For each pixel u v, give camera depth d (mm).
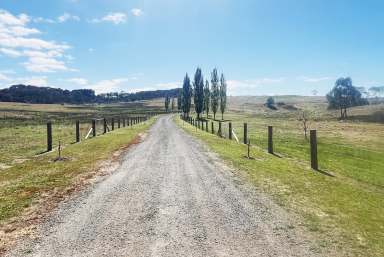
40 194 11461
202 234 8164
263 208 10203
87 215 9438
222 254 7098
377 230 8648
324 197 11688
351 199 11742
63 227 8539
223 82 114188
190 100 111812
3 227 8531
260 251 7258
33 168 15930
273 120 99312
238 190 12281
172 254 7078
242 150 23875
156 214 9578
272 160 19906
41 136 37625
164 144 26859
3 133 41688
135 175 14664
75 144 25547
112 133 37469
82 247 7395
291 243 7684
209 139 31484
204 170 15906
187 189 12336
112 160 18516
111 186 12680
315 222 9062
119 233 8180
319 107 198500
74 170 15562
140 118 78500
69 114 131750
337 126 73625
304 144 35531
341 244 7676
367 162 26391
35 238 7863
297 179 14523
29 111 146000
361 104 173750
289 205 10547
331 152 31234
